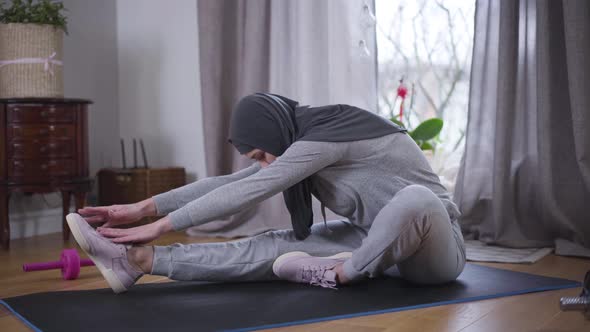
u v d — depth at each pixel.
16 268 2.51
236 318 1.58
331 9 3.28
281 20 3.44
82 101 3.34
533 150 2.92
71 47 3.91
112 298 1.82
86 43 4.01
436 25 3.29
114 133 4.21
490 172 2.98
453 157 3.26
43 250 3.03
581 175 2.71
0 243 3.19
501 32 2.84
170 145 4.07
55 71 3.37
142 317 1.60
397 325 1.55
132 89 4.20
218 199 1.72
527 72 2.90
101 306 1.72
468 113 2.97
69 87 3.90
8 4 3.50
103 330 1.49
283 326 1.53
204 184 1.97
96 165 4.08
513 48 2.84
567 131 2.79
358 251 1.80
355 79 3.26
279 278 2.01
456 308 1.72
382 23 3.40
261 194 1.73
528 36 2.88
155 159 4.13
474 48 2.94
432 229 1.71
